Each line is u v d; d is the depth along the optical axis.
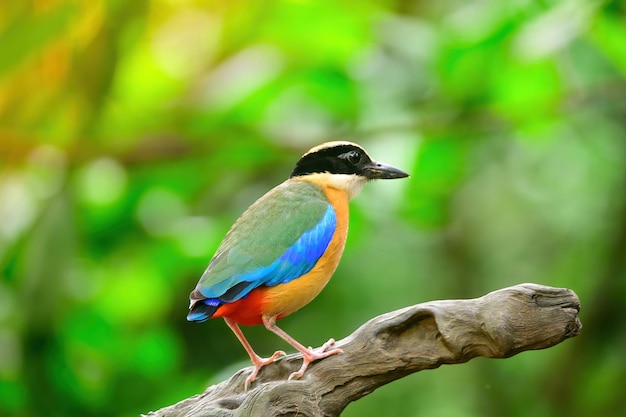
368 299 13.70
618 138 13.77
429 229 13.43
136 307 13.30
